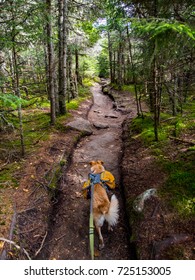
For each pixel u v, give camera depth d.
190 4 4.44
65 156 6.78
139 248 3.51
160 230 3.58
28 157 6.16
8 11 5.04
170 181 4.52
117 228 4.36
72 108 12.04
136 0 5.99
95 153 7.60
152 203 4.11
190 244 3.20
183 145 5.90
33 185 5.02
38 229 4.05
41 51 12.22
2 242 3.41
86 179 6.06
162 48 4.08
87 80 25.09
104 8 9.80
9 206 4.23
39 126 8.81
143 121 8.70
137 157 6.15
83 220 4.61
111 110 14.07
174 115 8.47
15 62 5.49
